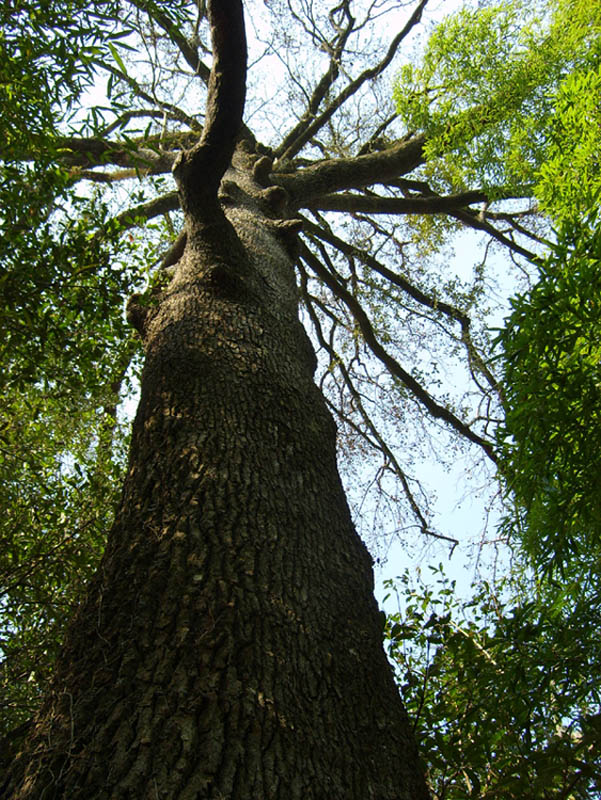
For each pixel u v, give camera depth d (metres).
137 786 1.35
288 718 1.54
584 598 2.60
